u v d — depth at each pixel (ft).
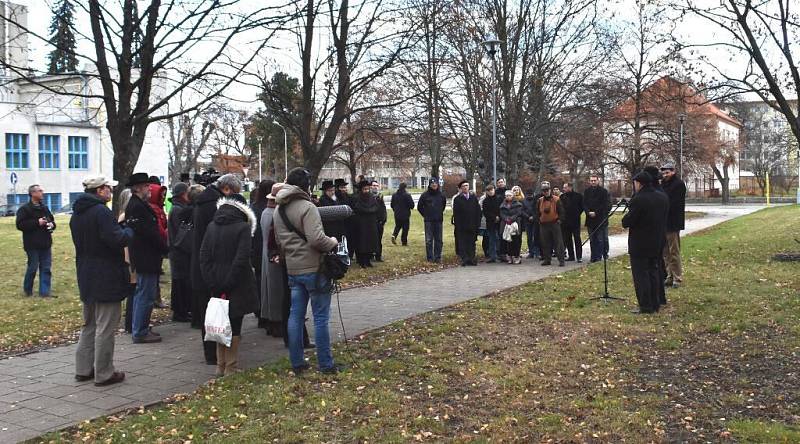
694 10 46.24
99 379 20.79
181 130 167.12
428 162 147.43
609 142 119.65
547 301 33.68
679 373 20.98
